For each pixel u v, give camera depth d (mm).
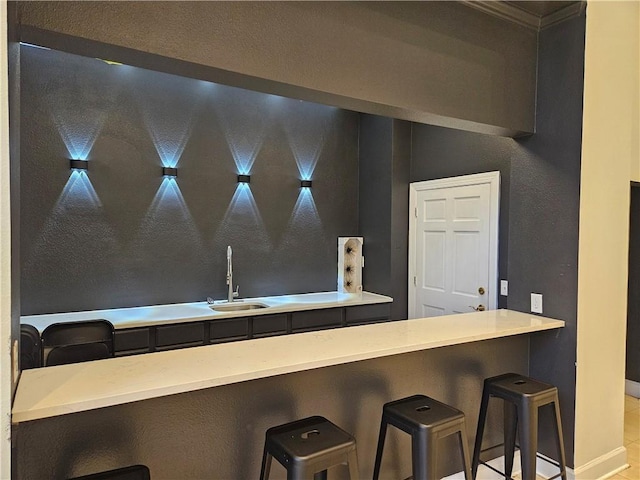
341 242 4676
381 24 2135
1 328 1038
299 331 3805
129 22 1547
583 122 2533
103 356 2570
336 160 4703
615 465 2764
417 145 4469
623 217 2811
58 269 3332
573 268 2568
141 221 3654
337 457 1584
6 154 1059
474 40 2473
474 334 2232
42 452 1491
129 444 1632
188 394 1737
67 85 3355
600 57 2613
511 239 2926
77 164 3355
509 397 2205
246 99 4152
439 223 4176
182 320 3225
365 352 1873
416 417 1863
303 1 1910
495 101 2568
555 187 2660
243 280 4156
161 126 3738
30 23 1391
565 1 2494
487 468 2643
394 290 4461
